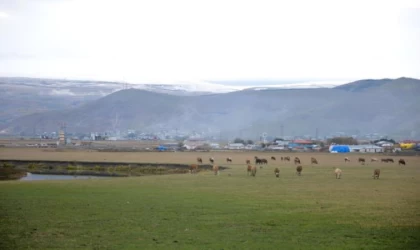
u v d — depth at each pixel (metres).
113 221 37.34
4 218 38.62
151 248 29.14
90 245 29.89
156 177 84.94
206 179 78.12
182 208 43.78
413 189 61.03
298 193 56.00
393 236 32.31
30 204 46.50
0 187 64.06
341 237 32.06
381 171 99.31
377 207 44.75
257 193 55.94
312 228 34.84
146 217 39.09
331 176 84.00
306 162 141.25
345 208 44.06
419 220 37.97
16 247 29.42
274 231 33.78
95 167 131.00
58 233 33.16
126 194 55.03
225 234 32.84
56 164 140.88
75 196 53.06
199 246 29.59
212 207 44.44
